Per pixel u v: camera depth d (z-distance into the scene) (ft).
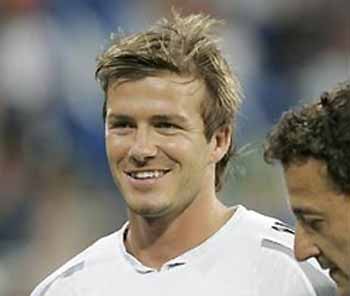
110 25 112.16
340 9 120.88
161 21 39.83
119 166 38.14
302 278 38.34
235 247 39.29
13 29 112.98
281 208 87.35
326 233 32.99
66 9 112.37
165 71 37.58
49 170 102.73
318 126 32.63
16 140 107.14
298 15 120.88
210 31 39.65
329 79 117.60
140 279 39.34
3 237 97.81
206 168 39.11
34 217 99.50
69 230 98.73
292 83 115.14
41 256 96.68
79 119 106.73
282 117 33.86
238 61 115.14
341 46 119.75
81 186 101.86
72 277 40.16
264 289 38.52
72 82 110.32
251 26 118.62
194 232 39.37
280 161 33.45
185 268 39.14
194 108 37.96
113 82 37.88
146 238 39.58
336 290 37.81
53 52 111.34
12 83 110.83
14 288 93.20
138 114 37.55
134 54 37.45
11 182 102.37
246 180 86.84
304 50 119.34
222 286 38.70
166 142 37.65
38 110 108.78
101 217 99.76
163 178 37.91
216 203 39.96
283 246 39.09
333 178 32.37
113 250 40.19
